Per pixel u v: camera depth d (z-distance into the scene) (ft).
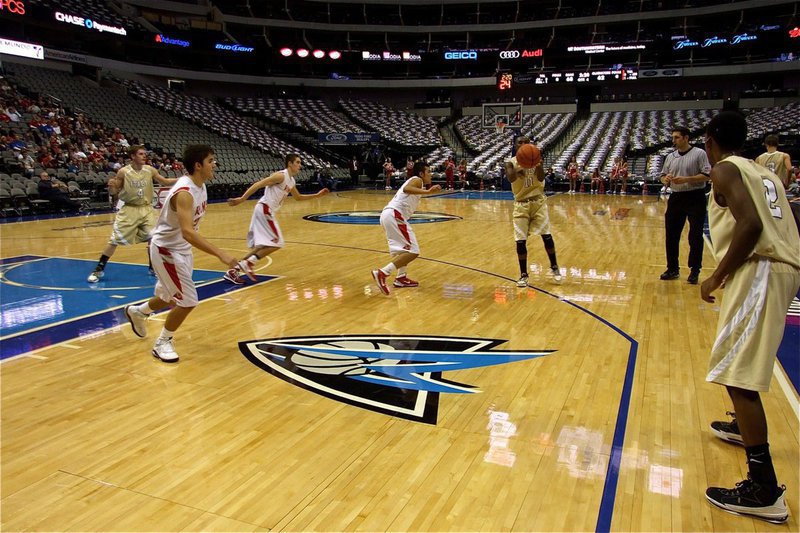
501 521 7.57
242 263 21.44
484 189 82.12
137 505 7.91
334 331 16.05
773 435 9.98
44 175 47.83
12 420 10.55
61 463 9.04
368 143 90.33
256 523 7.50
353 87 115.24
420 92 121.80
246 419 10.64
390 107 119.14
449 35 119.14
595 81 106.63
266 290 21.13
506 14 116.57
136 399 11.52
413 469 8.89
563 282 22.67
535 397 11.67
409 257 20.84
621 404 11.34
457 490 8.31
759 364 7.74
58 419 10.60
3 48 70.18
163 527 7.41
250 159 77.97
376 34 117.70
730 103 100.89
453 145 102.22
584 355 14.21
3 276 23.16
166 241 13.38
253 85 111.04
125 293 20.40
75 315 17.57
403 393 11.84
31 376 12.71
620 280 22.99
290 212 51.49
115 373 12.92
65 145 54.39
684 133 21.30
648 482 8.55
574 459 9.21
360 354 14.20
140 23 91.91
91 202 52.95
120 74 90.89
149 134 72.13
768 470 7.72
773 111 92.32
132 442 9.75
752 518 7.71
